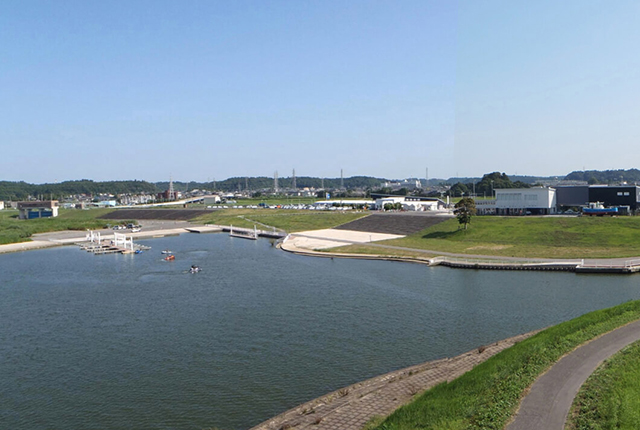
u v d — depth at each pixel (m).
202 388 48.31
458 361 50.12
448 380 43.62
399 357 54.97
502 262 106.25
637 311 54.69
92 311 77.25
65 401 46.41
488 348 53.66
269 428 38.25
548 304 75.25
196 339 62.59
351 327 65.94
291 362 54.16
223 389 48.00
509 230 142.62
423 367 50.09
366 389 44.91
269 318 71.06
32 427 41.94
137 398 46.62
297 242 156.12
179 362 55.06
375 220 193.25
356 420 37.16
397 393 42.41
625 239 121.56
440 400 36.59
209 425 41.47
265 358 55.50
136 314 74.94
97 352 58.94
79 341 63.03
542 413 32.06
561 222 143.75
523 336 57.91
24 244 166.62
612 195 173.12
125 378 51.19
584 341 45.50
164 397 46.66
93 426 41.84
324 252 134.38
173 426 41.47
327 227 196.38
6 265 126.31
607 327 49.09
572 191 178.62
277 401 45.31
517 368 39.69
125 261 129.38
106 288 94.56
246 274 105.88
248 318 71.19
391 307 75.62
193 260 128.38
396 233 167.50
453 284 91.06
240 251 144.88
